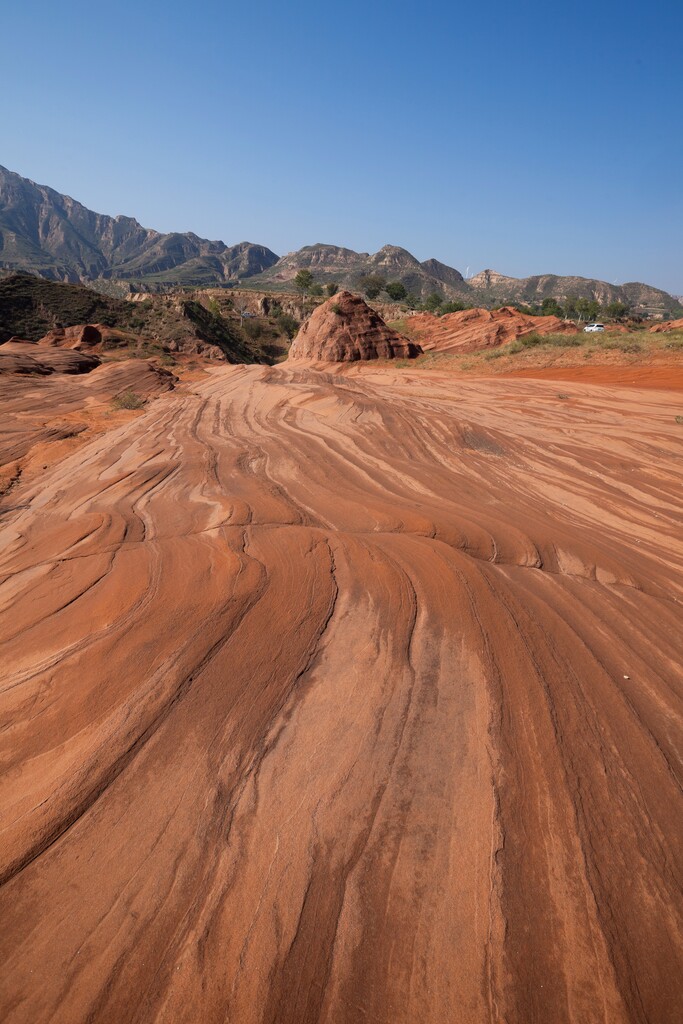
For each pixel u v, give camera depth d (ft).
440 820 10.44
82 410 80.12
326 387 84.99
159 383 104.53
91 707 12.94
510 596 18.69
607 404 69.51
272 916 8.80
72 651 14.99
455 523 26.22
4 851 9.68
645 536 28.37
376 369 155.84
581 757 12.12
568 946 8.48
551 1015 7.64
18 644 15.83
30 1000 7.72
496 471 40.55
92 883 9.26
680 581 22.65
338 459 42.68
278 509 28.76
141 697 13.20
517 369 120.67
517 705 13.50
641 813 10.84
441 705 13.35
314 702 13.26
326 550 21.03
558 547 24.62
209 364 190.49
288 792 10.93
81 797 10.77
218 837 10.03
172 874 9.40
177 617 16.24
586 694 14.19
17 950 8.32
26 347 133.39
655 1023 7.61
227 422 62.80
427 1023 7.52
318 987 7.95
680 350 106.83
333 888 9.23
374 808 10.66
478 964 8.21
